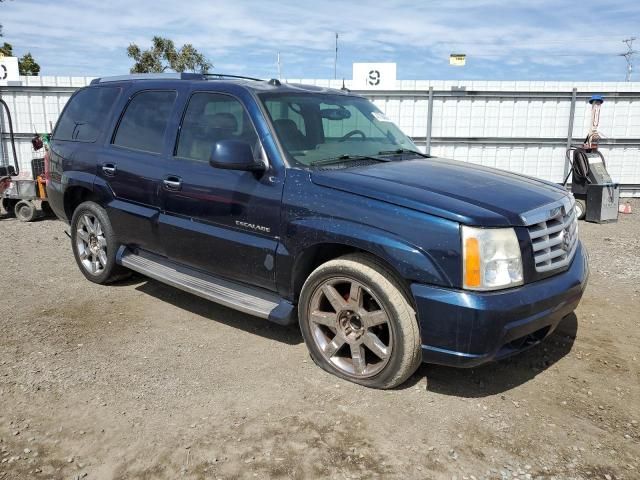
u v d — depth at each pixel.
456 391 3.65
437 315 3.20
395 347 3.42
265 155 3.97
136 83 5.25
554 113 12.41
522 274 3.30
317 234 3.62
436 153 12.68
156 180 4.68
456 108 12.44
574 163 10.21
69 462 2.90
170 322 4.77
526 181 4.12
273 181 3.88
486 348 3.17
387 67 12.25
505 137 12.55
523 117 12.45
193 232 4.41
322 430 3.19
